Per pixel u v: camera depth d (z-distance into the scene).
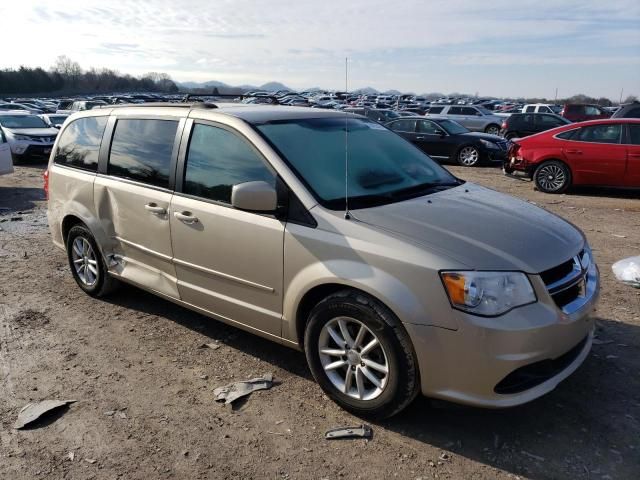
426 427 3.20
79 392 3.63
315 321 3.31
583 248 3.44
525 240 3.11
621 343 4.17
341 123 4.28
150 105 4.57
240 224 3.60
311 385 3.68
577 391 3.54
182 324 4.68
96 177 4.82
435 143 16.92
